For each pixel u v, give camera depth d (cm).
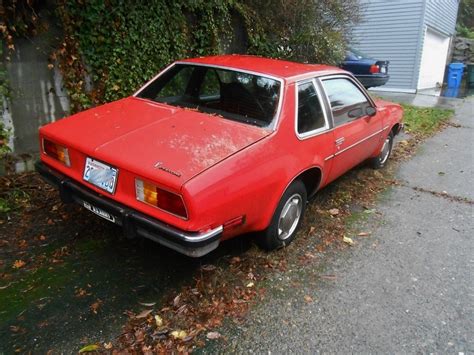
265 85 333
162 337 239
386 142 578
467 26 3055
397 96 1418
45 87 467
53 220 366
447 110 1144
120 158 258
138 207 253
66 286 279
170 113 326
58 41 465
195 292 280
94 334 238
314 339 248
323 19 852
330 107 380
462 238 395
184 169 243
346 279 313
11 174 446
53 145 307
